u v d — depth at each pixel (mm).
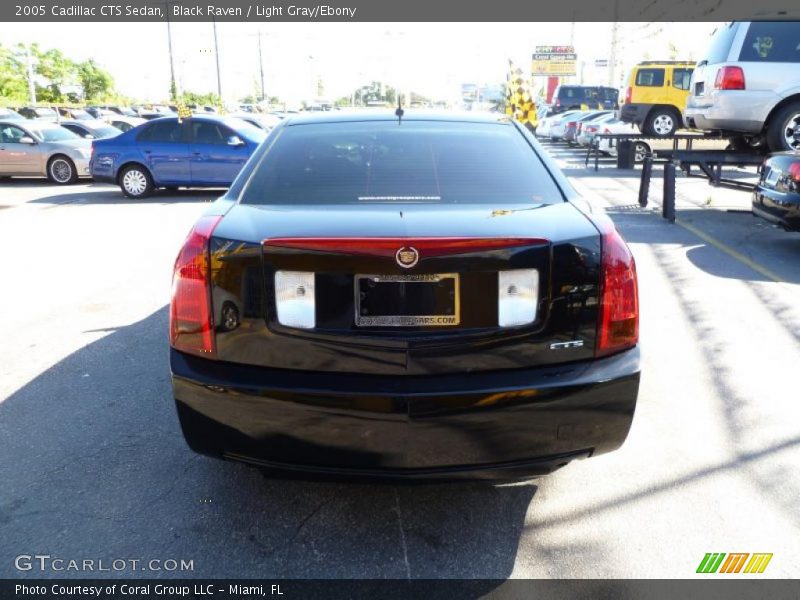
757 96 9594
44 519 2922
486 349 2498
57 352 4848
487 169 3193
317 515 2969
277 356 2514
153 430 3703
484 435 2496
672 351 4832
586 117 26156
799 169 7078
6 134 17031
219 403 2533
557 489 3180
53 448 3512
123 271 7234
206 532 2848
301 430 2496
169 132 13703
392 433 2467
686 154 10148
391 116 3689
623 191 13297
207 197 14148
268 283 2492
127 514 2963
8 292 6441
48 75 72438
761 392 4164
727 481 3225
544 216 2752
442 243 2430
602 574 2617
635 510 3014
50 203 13141
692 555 2719
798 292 6230
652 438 3629
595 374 2549
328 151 3299
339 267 2453
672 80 18812
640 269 7043
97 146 13812
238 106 69625
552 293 2521
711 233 8992
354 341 2473
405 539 2816
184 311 2602
